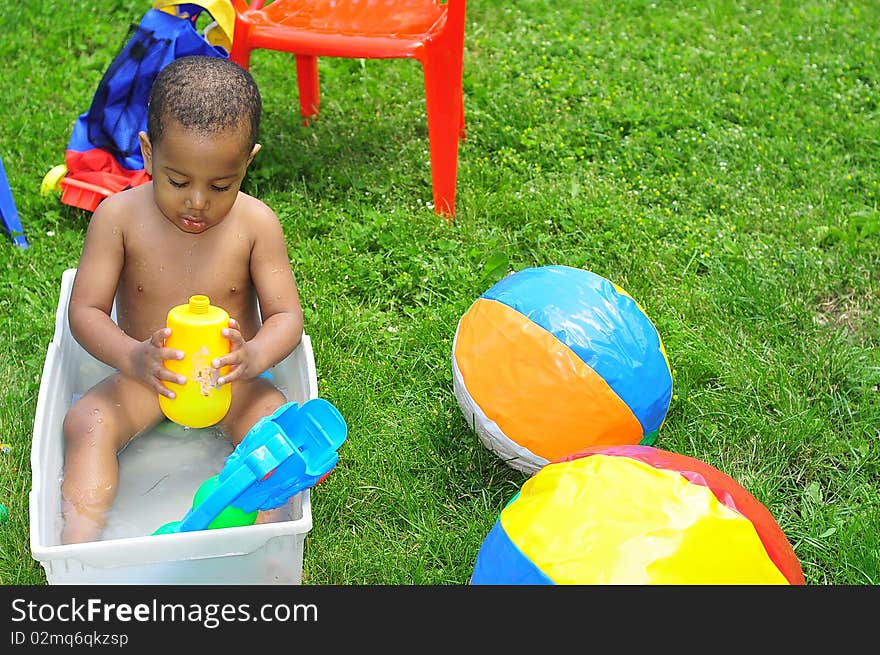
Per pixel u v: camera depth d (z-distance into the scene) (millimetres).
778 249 3645
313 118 4363
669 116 4547
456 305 3227
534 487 2031
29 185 3746
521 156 4215
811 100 4781
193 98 2203
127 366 2357
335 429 2123
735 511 1922
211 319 2266
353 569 2393
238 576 2100
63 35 4914
